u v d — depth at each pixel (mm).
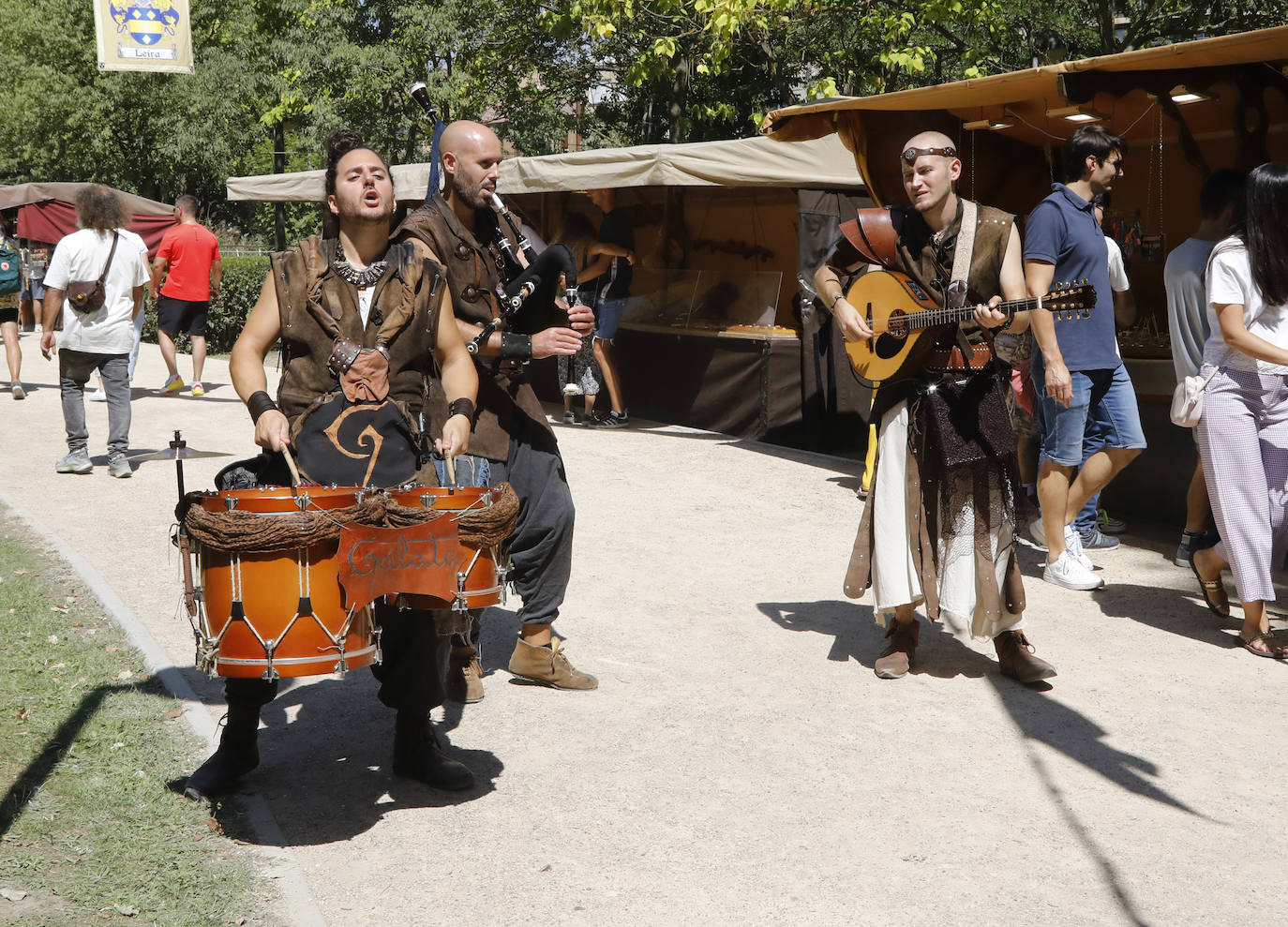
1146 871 3133
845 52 18734
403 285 3260
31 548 6219
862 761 3814
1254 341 4613
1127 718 4172
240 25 33438
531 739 3984
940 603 4441
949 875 3105
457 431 3270
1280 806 3512
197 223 12523
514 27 24484
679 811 3461
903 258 4406
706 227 12234
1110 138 5473
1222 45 5293
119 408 8297
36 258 20062
